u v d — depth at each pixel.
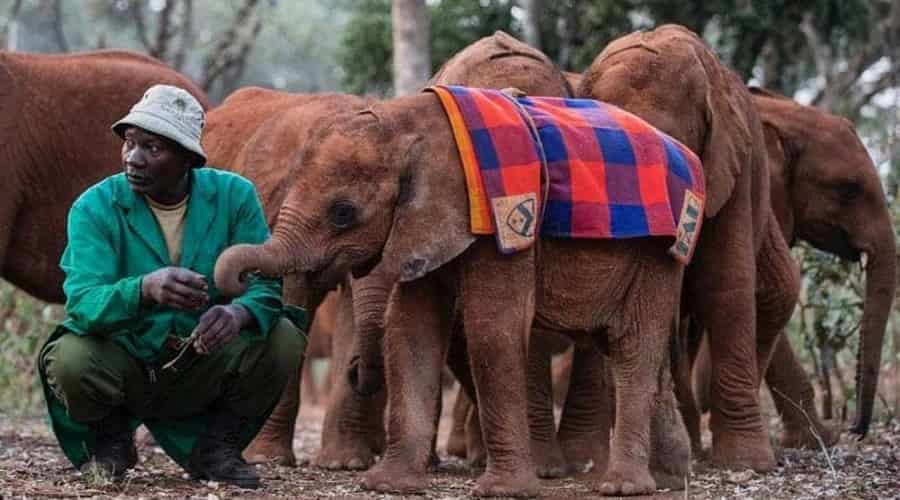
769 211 11.34
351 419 10.41
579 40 21.67
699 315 10.26
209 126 11.80
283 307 8.03
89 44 37.62
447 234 7.59
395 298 8.08
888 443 11.79
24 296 15.64
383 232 7.66
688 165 8.25
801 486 8.66
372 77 23.45
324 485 8.59
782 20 20.78
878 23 23.22
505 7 21.98
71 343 7.61
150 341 7.66
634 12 21.36
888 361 14.01
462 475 9.70
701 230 10.11
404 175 7.64
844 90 23.42
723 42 21.12
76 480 8.11
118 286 7.30
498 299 7.73
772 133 12.73
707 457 10.70
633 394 8.23
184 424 8.15
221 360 7.72
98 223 7.64
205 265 7.75
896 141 16.78
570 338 8.45
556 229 7.81
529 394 9.52
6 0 35.81
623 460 8.16
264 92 12.09
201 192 7.79
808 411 11.91
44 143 11.61
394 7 17.00
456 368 9.92
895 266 12.60
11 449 10.68
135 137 7.53
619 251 8.02
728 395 10.03
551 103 8.20
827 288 14.03
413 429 8.05
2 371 15.55
